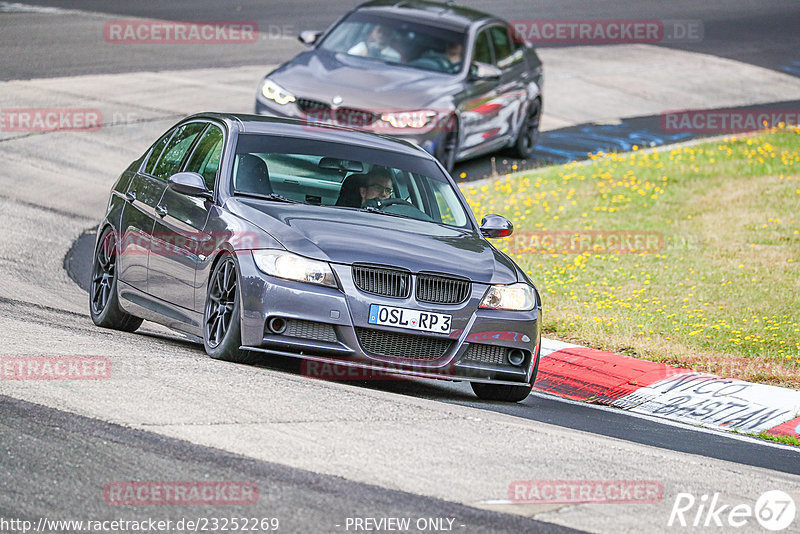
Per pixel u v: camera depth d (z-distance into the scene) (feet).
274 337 87.81
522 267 157.28
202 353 97.09
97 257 114.32
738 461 87.56
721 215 193.36
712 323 133.59
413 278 90.02
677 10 443.32
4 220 155.74
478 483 65.46
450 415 81.00
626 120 277.23
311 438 69.92
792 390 110.73
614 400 108.88
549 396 107.65
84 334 97.35
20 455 62.69
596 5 431.84
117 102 223.71
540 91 234.17
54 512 55.72
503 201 194.70
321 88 189.37
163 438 67.10
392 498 61.21
